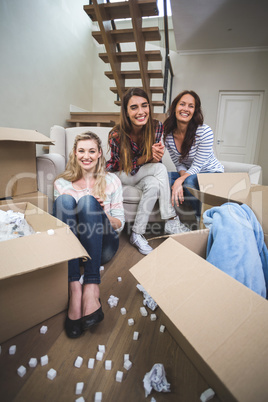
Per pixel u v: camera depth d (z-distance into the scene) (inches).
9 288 29.2
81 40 164.4
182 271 26.5
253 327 19.7
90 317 33.2
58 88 141.5
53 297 34.7
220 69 177.2
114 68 125.6
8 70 103.3
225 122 188.9
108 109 188.5
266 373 17.1
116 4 105.7
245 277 30.7
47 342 32.1
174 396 26.0
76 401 24.5
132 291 44.0
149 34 118.3
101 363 29.6
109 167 63.6
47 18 126.4
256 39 156.9
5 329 30.9
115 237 47.3
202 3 121.0
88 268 37.8
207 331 20.4
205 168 67.4
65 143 84.3
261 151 183.8
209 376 25.1
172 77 182.4
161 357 30.7
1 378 27.2
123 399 25.6
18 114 111.4
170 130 67.6
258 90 175.5
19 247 28.2
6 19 99.7
